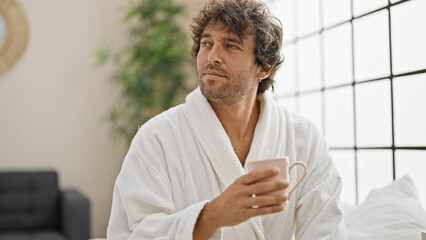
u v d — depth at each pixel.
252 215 1.09
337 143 2.69
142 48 4.34
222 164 1.40
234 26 1.30
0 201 3.75
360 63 2.46
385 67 2.26
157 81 4.55
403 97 2.13
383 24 2.28
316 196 1.43
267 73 1.45
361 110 2.45
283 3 3.45
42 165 4.50
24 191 3.86
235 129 1.45
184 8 4.51
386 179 2.25
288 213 1.45
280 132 1.49
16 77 4.46
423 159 2.00
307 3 3.05
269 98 1.52
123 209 1.38
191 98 1.46
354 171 2.53
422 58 2.01
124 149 4.67
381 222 1.71
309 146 1.50
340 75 2.66
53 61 4.55
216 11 1.33
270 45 1.39
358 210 1.84
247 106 1.43
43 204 3.82
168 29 4.40
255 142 1.44
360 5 2.47
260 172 1.06
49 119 4.53
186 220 1.18
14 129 4.45
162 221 1.27
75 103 4.59
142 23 4.73
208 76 1.32
